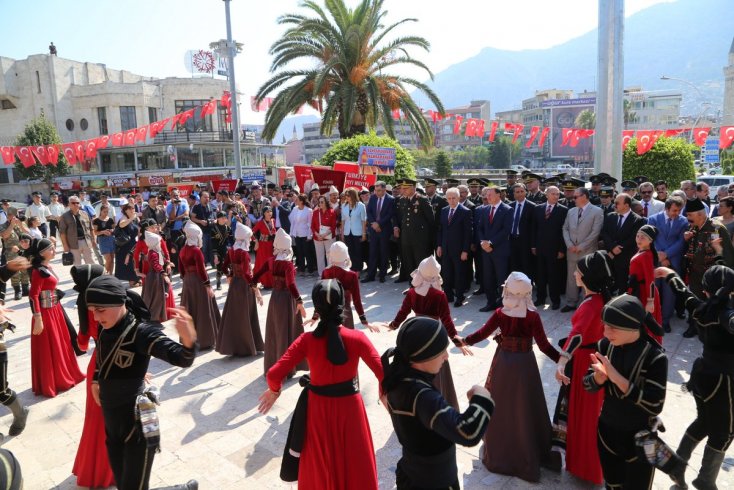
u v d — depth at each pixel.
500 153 80.38
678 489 3.45
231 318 6.11
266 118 19.05
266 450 4.11
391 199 10.00
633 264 4.98
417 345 2.17
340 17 17.66
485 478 3.60
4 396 4.30
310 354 2.94
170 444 4.21
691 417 4.39
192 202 13.94
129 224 10.04
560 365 3.41
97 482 3.63
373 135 15.65
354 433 2.88
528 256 8.16
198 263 6.43
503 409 3.57
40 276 5.15
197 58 40.62
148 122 39.97
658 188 9.45
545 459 3.64
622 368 2.76
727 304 3.19
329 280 2.98
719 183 20.50
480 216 7.98
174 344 2.89
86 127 39.97
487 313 7.83
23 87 39.03
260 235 9.28
